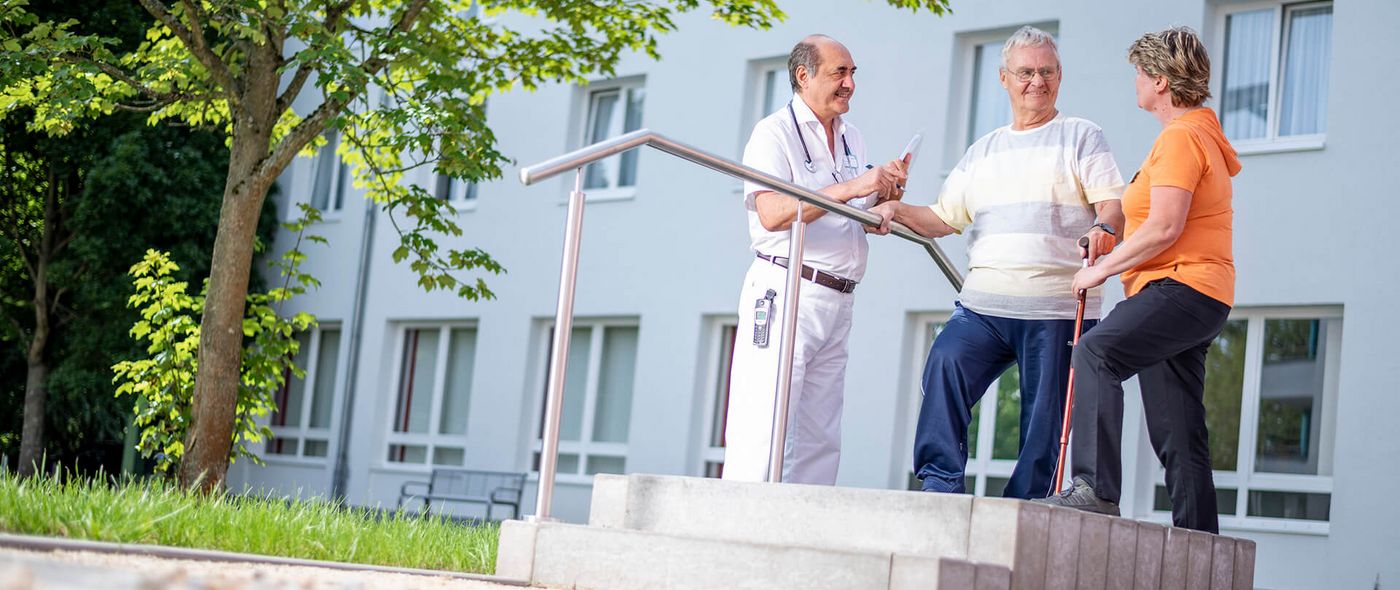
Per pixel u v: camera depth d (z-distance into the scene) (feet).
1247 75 37.24
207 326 30.30
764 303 16.53
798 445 16.66
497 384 50.93
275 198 58.18
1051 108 16.60
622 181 49.47
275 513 16.06
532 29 51.62
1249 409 36.01
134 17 50.26
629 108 49.83
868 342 41.98
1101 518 12.78
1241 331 36.58
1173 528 14.06
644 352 47.37
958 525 11.93
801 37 45.01
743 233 45.75
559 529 13.46
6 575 8.02
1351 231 34.91
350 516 17.74
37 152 54.39
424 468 52.31
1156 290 14.11
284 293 34.65
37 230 56.18
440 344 53.67
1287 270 35.68
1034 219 16.21
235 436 33.04
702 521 13.48
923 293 41.16
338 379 55.42
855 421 41.91
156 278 33.27
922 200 41.68
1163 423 15.08
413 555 15.55
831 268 16.63
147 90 31.71
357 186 35.27
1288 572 34.58
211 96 31.73
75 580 8.41
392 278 54.49
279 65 30.76
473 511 50.16
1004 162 16.55
